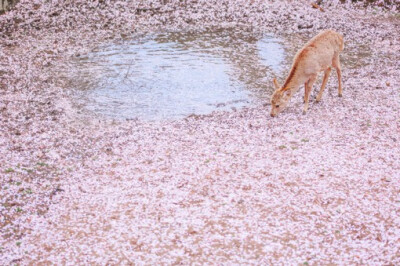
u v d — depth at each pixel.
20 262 5.17
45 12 18.64
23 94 10.94
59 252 5.36
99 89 11.39
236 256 5.17
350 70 12.73
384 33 16.50
